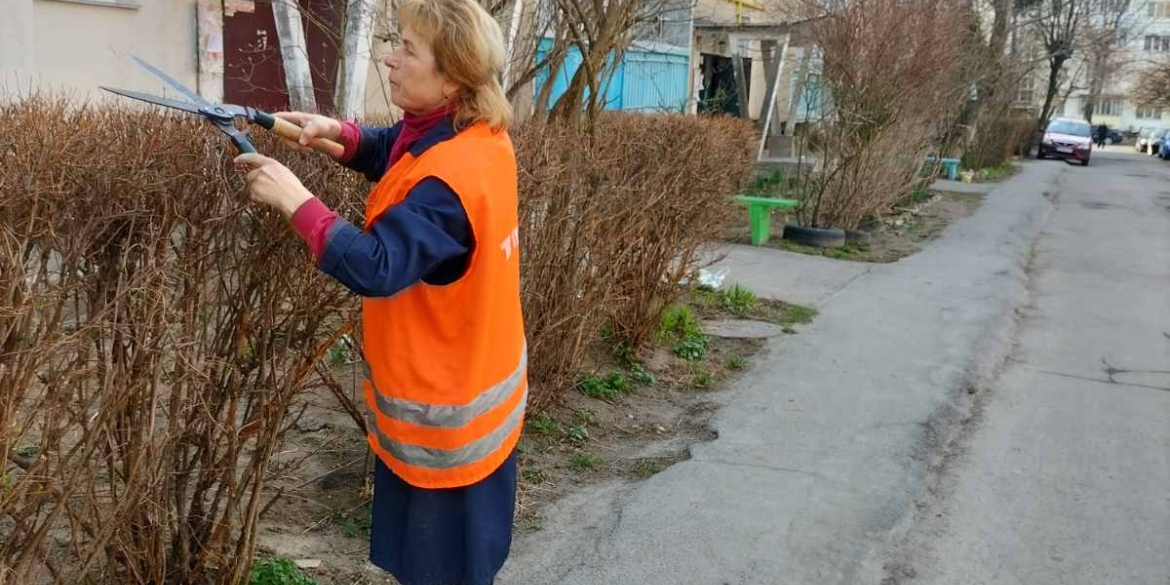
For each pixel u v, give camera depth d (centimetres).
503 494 263
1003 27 2216
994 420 578
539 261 454
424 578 254
